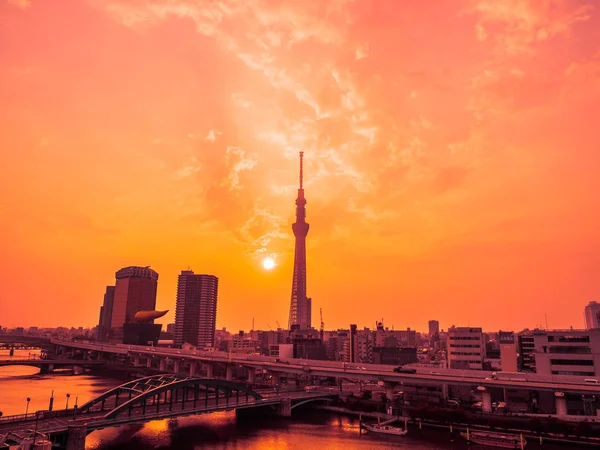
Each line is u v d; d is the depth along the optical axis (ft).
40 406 524.11
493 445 365.40
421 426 433.89
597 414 414.82
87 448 350.23
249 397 505.25
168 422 451.94
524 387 434.30
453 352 650.84
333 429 429.79
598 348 459.32
